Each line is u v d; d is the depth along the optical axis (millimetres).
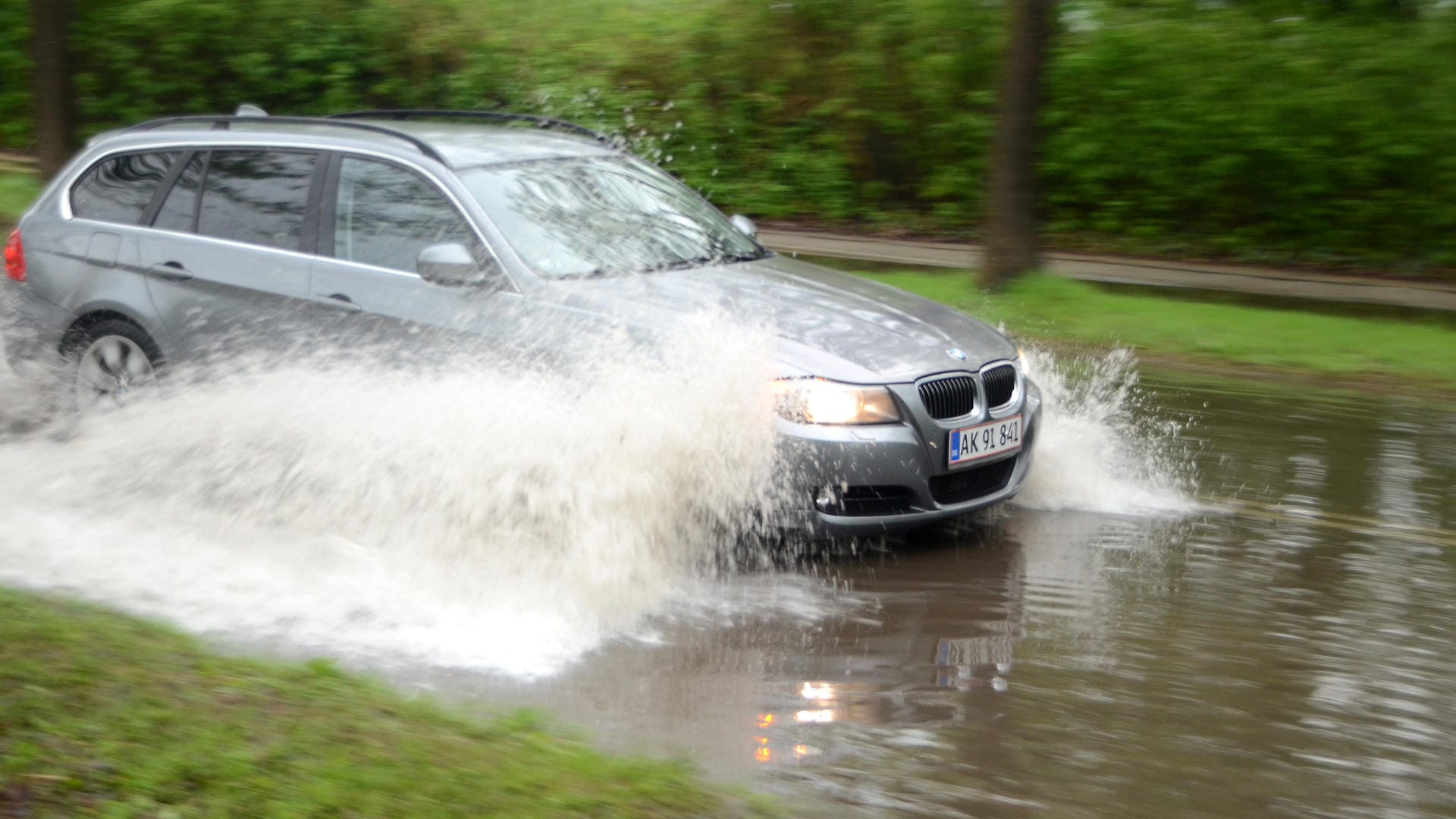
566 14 19672
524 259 6137
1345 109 15359
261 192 6902
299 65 19578
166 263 6953
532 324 5922
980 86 17281
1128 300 12836
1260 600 5562
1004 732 4250
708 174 18625
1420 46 15234
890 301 6543
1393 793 3932
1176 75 16016
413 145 6660
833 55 18094
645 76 18953
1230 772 4027
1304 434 8617
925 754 4070
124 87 19984
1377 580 5844
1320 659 4941
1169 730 4305
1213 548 6254
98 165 7473
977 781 3906
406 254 6371
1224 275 14969
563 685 4508
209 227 6965
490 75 19234
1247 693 4621
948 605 5414
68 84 16359
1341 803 3859
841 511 5719
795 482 5609
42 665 3896
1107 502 6992
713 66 18531
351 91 19500
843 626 5152
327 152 6812
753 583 5617
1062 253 16547
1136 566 5965
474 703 4305
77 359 7246
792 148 18250
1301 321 12250
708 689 4520
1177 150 16141
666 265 6508
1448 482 7516
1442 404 9617
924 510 5859
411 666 4602
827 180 18047
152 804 3176
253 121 7258
